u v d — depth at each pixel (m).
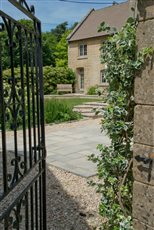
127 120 1.99
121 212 2.07
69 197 3.36
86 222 2.78
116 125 1.98
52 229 2.64
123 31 1.92
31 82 1.91
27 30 1.79
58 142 6.33
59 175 4.14
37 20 2.03
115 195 2.13
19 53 1.67
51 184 3.78
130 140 2.03
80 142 6.32
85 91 22.06
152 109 1.63
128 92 1.95
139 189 1.75
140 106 1.70
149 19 1.61
